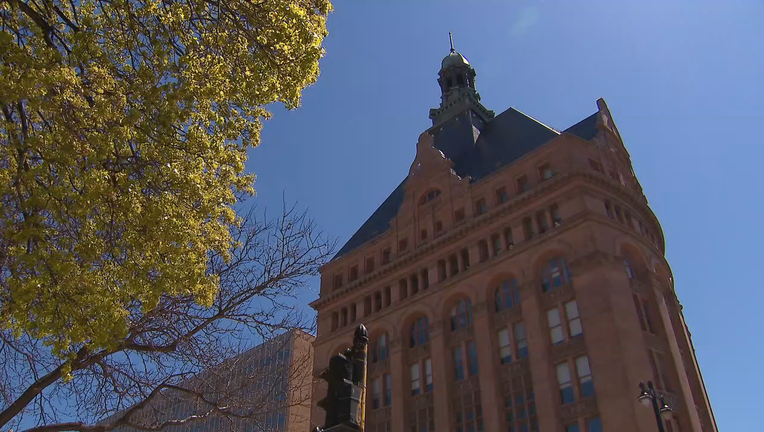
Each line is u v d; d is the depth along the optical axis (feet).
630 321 121.49
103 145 39.50
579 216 135.13
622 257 133.69
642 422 107.65
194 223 45.44
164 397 58.13
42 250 39.52
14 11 43.98
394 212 204.54
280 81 48.96
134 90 43.34
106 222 43.57
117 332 40.68
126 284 42.57
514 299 142.00
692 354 141.08
